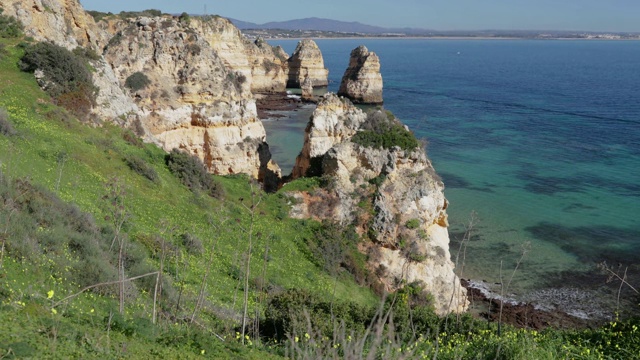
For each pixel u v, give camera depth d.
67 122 42.22
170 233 33.44
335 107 53.34
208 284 29.09
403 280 41.62
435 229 47.41
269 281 33.47
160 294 22.95
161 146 53.56
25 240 21.80
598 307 43.53
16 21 48.12
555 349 17.91
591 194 69.62
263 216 43.56
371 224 44.31
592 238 56.59
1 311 14.68
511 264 51.12
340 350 16.88
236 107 63.34
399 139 48.31
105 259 24.62
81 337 14.49
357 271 40.62
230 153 61.91
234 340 18.44
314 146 52.59
